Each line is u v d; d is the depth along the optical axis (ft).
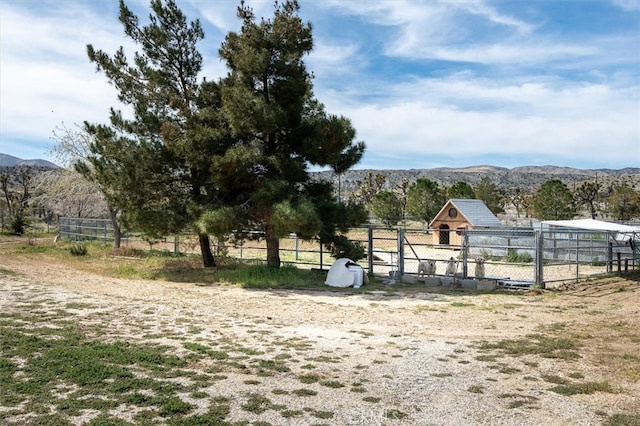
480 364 23.15
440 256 83.87
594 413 17.29
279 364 22.67
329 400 18.28
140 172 54.85
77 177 100.37
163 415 16.47
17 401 17.34
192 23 60.34
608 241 61.62
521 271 65.05
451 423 16.37
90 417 16.16
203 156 53.62
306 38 55.21
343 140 53.67
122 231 89.92
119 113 58.95
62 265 64.49
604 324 32.40
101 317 31.86
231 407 17.34
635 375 21.54
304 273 55.88
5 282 46.14
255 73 53.01
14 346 24.04
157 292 44.60
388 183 485.15
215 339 27.17
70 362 21.70
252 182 54.85
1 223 137.59
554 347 26.21
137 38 59.11
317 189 59.00
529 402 18.31
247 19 56.44
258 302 40.06
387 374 21.53
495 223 99.50
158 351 24.22
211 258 63.41
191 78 60.75
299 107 56.24
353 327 31.35
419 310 37.37
